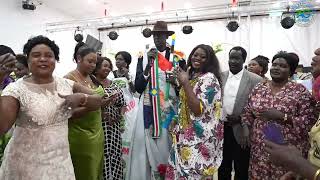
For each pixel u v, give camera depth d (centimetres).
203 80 223
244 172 283
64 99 164
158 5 690
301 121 208
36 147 154
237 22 569
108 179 250
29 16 661
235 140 281
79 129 202
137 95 312
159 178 256
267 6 525
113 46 777
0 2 596
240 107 274
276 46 643
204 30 691
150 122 256
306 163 89
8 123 145
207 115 221
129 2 679
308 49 621
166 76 255
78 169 204
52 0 679
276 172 214
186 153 224
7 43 612
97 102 177
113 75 396
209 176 226
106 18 644
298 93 217
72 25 668
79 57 228
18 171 154
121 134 290
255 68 367
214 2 652
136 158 260
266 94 230
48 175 155
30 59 160
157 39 263
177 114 254
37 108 153
